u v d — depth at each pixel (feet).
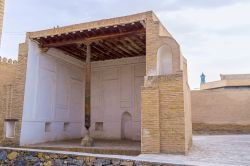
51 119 30.71
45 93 30.04
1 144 26.84
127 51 32.94
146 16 23.11
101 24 24.70
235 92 50.55
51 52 31.22
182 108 19.48
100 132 35.50
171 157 17.33
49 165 18.54
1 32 12.40
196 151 21.09
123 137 34.30
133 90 34.50
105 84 36.55
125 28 25.03
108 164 16.65
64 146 24.31
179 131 19.24
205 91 51.70
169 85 20.18
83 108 37.09
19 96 27.09
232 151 21.13
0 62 32.09
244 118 49.32
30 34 28.22
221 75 75.72
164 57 23.08
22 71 27.66
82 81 37.68
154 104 20.15
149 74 22.04
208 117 50.67
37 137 28.22
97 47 31.14
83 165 17.35
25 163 19.44
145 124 20.07
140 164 15.55
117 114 34.91
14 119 26.68
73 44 29.22
